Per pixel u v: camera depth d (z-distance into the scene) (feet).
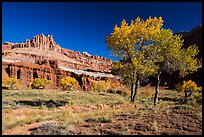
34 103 87.76
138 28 74.95
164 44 78.74
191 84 149.89
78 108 72.28
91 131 34.86
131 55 77.05
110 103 88.17
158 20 76.64
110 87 303.27
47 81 334.44
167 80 303.48
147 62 77.71
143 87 283.18
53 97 116.78
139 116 44.09
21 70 543.80
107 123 40.45
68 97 115.44
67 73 572.51
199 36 379.35
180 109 49.01
